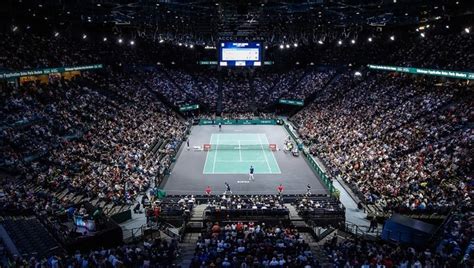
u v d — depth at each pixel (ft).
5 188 105.09
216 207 112.37
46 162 131.75
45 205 100.01
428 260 63.82
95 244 86.89
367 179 131.34
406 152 146.41
